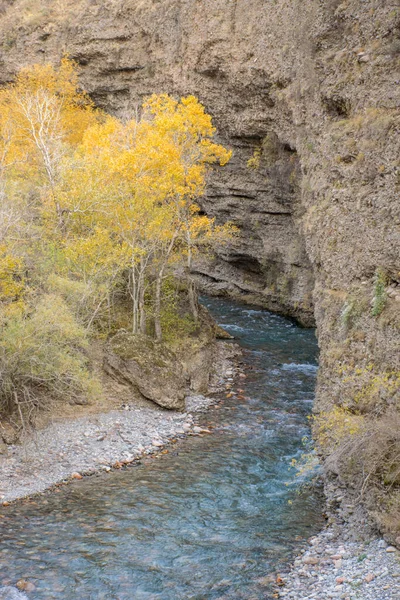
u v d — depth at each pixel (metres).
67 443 18.95
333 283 20.00
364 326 17.03
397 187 16.50
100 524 14.67
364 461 14.55
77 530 14.38
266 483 16.88
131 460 18.39
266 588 12.15
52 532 14.26
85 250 23.20
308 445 19.30
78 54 49.50
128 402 21.94
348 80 21.28
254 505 15.64
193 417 21.78
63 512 15.23
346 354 17.70
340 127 21.17
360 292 17.81
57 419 20.09
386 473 14.09
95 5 49.53
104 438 19.48
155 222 23.47
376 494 13.86
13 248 22.23
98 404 21.33
